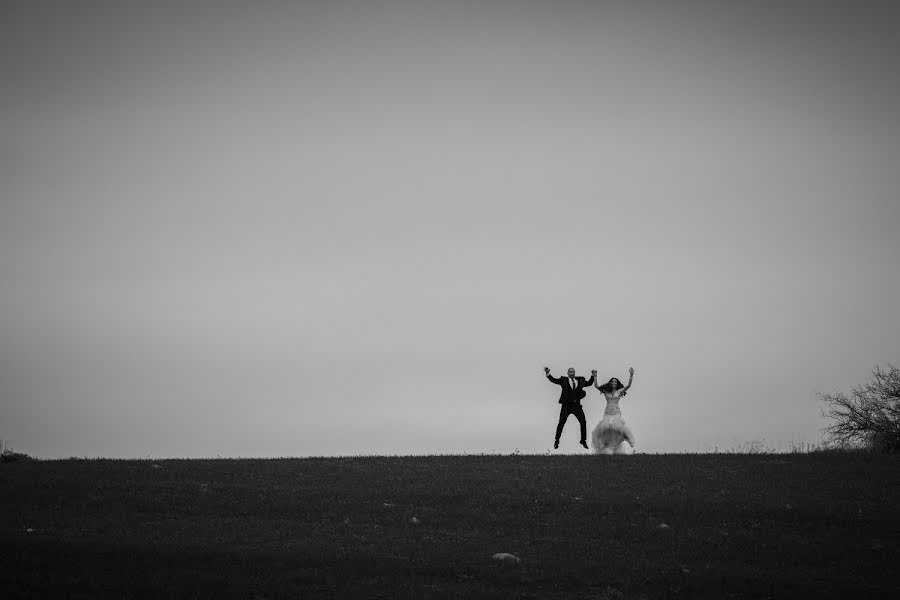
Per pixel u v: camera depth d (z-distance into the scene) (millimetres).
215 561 26094
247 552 26953
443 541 28594
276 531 29406
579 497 33406
